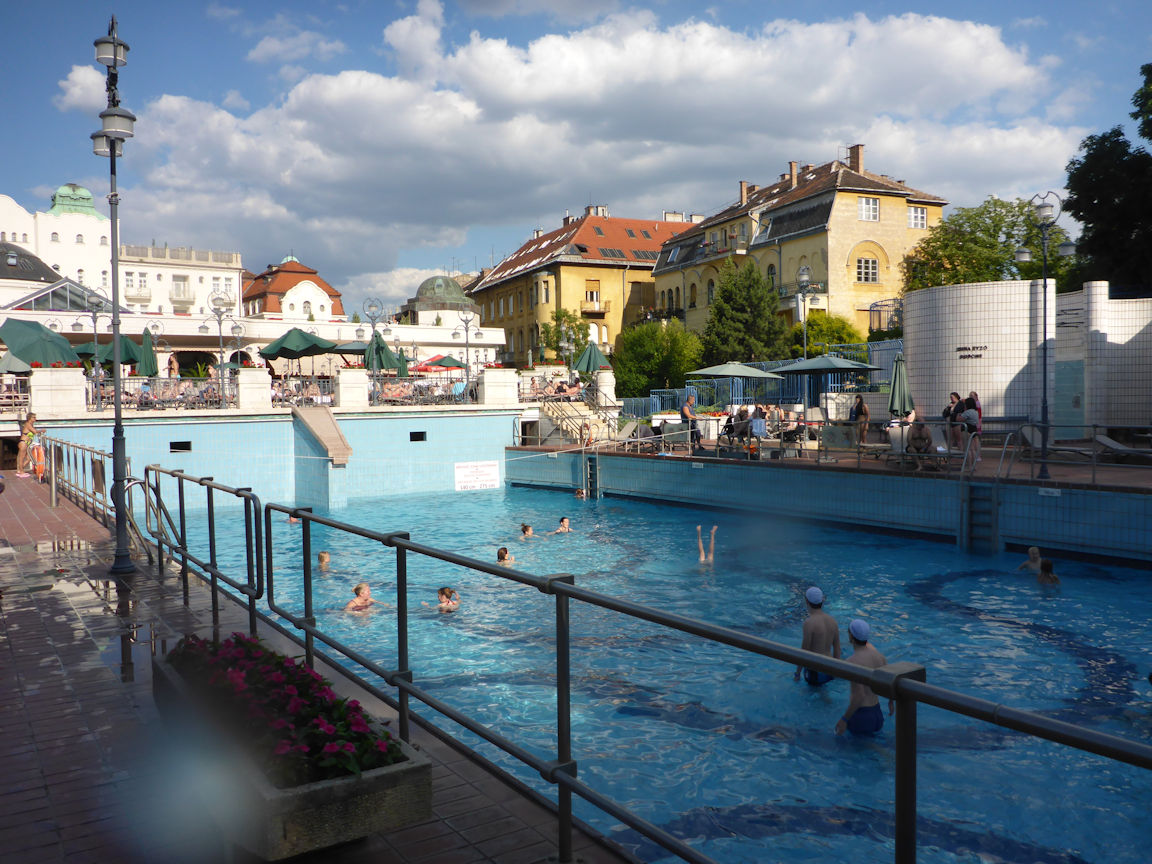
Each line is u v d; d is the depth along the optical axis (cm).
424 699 395
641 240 7569
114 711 536
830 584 1355
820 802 611
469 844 338
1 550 1201
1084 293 2236
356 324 4897
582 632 1095
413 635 1104
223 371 2669
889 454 1970
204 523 2219
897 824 190
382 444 2798
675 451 2594
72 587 938
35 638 719
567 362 5159
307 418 2638
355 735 342
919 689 181
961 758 683
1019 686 866
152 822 381
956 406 2069
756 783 642
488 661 980
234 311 8475
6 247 6581
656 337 4925
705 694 845
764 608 1214
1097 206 3177
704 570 1494
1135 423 2223
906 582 1354
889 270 4972
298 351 2972
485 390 2991
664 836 258
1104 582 1305
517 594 1345
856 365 2269
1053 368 2192
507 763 690
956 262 4812
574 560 1616
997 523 1557
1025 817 582
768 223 5441
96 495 1566
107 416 2431
